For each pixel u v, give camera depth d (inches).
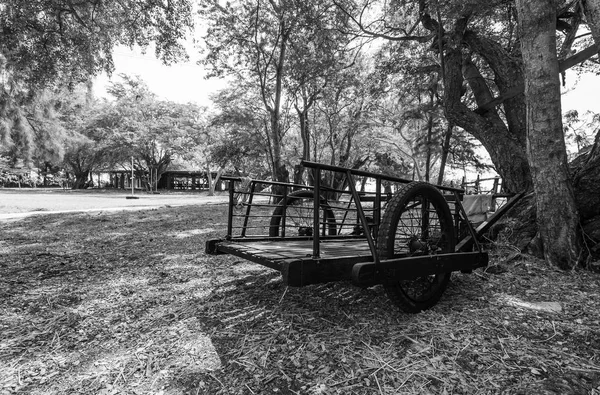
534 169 147.1
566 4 282.4
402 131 897.5
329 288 126.3
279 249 113.8
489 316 100.7
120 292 134.4
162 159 1683.1
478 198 172.2
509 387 69.5
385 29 469.4
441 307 107.8
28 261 191.3
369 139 928.3
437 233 129.6
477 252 119.0
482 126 265.4
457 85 294.7
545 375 73.1
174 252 211.5
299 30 535.8
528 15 143.3
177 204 690.8
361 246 127.5
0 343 94.1
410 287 119.5
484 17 304.2
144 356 85.5
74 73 462.6
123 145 1406.3
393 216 98.7
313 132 918.4
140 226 336.2
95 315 111.7
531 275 135.2
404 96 582.2
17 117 627.5
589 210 148.9
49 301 124.6
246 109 753.0
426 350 82.7
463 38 306.8
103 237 276.4
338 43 526.6
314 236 90.0
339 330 93.7
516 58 286.4
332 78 615.8
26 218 406.0
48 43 410.0
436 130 592.4
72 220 384.5
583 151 191.9
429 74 481.4
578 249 141.2
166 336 95.0
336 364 78.3
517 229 164.1
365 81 651.5
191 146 1417.3
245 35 613.0
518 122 269.6
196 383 73.9
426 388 69.7
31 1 366.3
